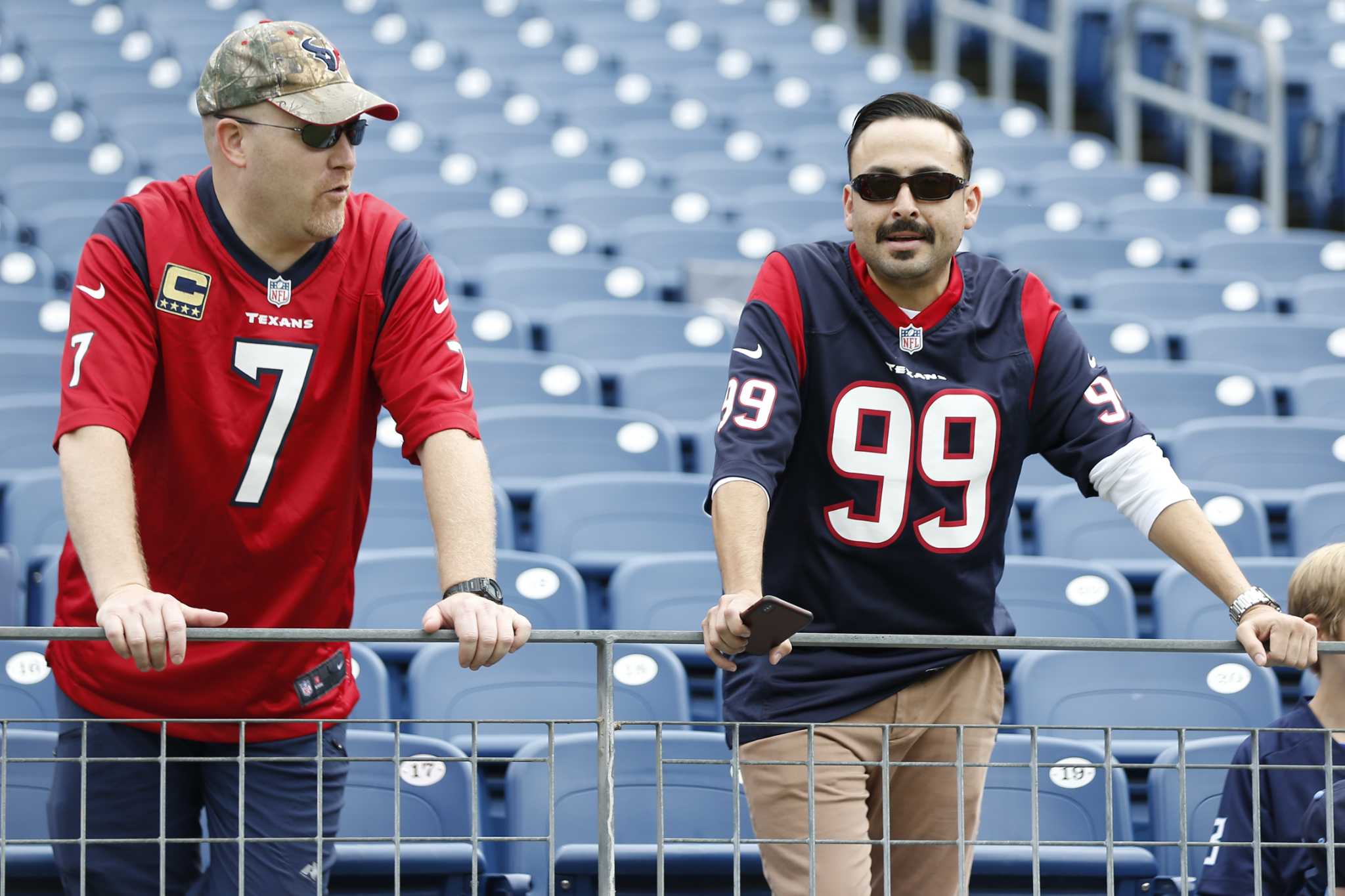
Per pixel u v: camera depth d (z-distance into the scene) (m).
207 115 4.65
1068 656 7.69
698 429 10.34
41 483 8.45
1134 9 17.58
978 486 4.89
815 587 4.90
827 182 15.73
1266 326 12.41
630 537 9.01
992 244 14.19
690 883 6.02
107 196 13.79
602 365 11.27
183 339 4.66
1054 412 5.05
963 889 4.58
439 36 19.31
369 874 5.75
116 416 4.47
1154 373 11.26
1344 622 5.56
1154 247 14.38
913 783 5.00
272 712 4.84
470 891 5.82
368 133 16.36
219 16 18.77
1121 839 6.89
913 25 21.08
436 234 13.55
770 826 4.87
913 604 4.91
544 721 4.46
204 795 4.96
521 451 9.79
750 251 13.82
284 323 4.73
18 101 15.80
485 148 16.31
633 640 4.46
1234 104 18.59
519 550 9.41
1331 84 17.83
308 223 4.62
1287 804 5.56
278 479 4.73
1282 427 10.41
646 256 13.66
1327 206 17.83
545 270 12.77
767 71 19.48
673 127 17.08
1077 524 9.44
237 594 4.79
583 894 5.96
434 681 7.47
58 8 18.50
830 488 4.86
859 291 4.91
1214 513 9.34
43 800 6.41
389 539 8.88
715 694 8.20
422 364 4.81
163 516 4.73
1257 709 7.70
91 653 4.78
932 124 4.82
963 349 4.91
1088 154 17.34
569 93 18.14
